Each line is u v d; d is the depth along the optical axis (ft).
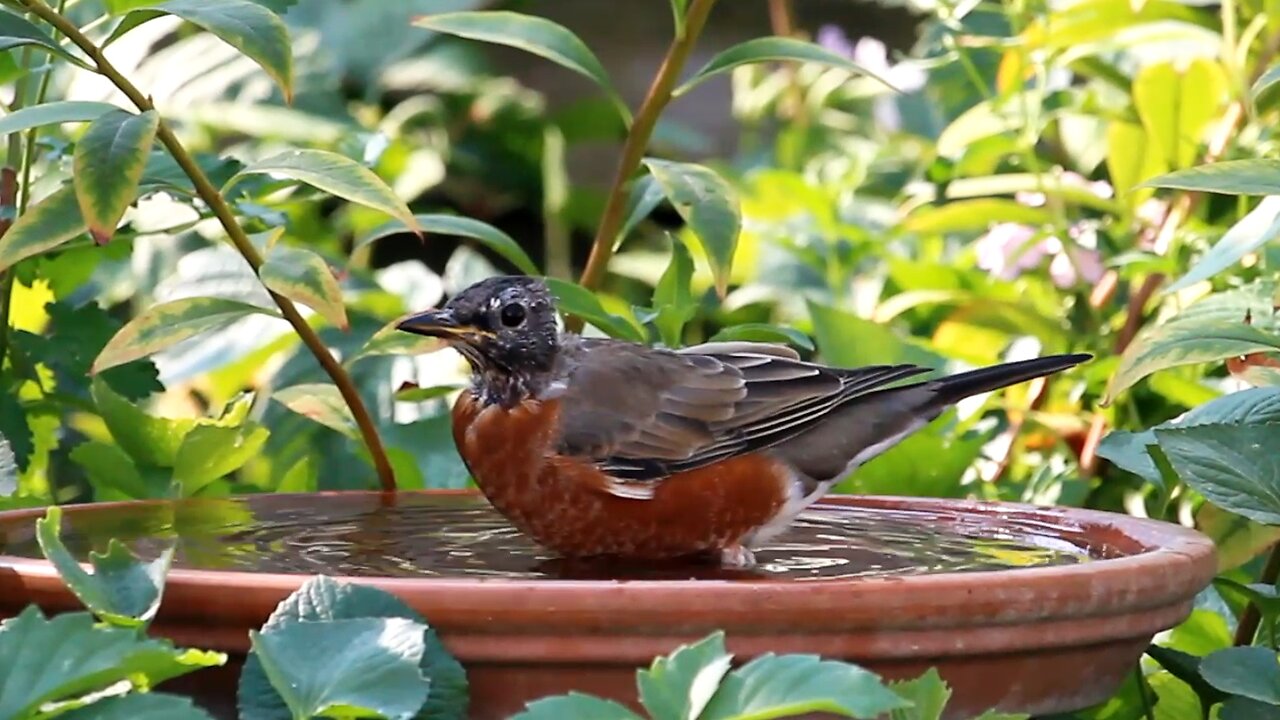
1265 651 18.31
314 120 47.80
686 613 15.25
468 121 55.26
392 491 24.72
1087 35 33.50
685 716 13.37
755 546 22.17
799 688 13.46
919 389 23.03
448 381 33.71
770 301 45.32
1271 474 19.80
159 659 13.97
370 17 53.42
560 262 51.47
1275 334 23.38
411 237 54.70
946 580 15.89
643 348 22.56
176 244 41.45
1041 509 23.07
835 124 50.96
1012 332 34.47
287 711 14.87
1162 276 32.68
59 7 23.89
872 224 44.47
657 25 57.21
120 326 27.55
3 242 19.53
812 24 56.59
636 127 26.68
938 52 41.42
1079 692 17.47
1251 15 33.01
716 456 21.57
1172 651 21.04
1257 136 32.71
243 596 15.57
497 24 25.55
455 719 15.19
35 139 27.32
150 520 22.44
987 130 34.73
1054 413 33.81
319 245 40.98
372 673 14.47
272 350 34.42
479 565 20.43
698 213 23.82
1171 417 32.04
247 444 25.00
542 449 21.33
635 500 21.33
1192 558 17.89
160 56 46.47
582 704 13.65
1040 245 35.55
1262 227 20.30
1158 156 33.96
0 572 16.31
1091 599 16.49
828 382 22.36
